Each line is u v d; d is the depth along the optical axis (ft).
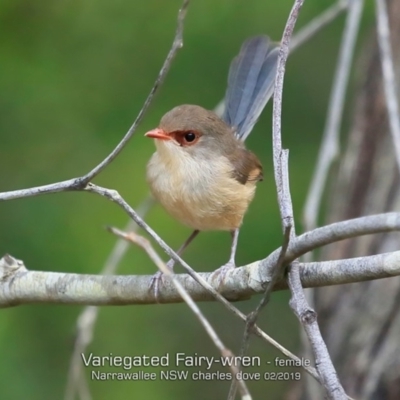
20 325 36.22
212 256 38.73
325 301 31.50
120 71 40.55
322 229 16.65
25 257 36.94
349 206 32.12
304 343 27.35
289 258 17.44
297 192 39.93
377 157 31.83
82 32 40.47
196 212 28.43
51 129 39.91
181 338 39.75
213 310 41.19
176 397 37.52
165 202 28.50
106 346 37.50
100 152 39.45
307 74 42.88
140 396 36.27
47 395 34.78
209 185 28.04
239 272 20.65
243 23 40.45
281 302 41.27
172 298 22.15
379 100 32.30
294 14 19.57
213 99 39.96
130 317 38.88
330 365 16.37
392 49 32.53
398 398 29.07
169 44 40.65
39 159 39.45
